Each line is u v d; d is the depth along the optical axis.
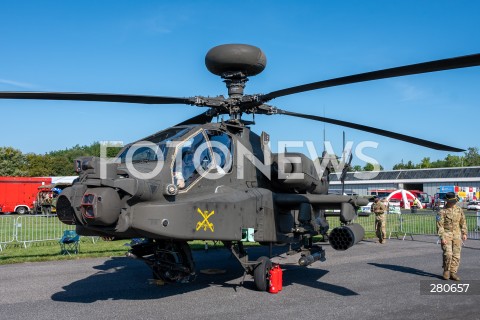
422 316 6.11
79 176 6.05
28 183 37.53
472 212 36.34
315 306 6.66
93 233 6.22
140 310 6.45
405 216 21.25
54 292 7.66
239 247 7.73
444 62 5.10
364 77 5.97
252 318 6.03
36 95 6.62
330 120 8.63
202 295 7.39
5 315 6.25
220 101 8.05
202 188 7.00
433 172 59.72
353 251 13.02
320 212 10.95
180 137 7.10
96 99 7.11
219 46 7.97
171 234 5.97
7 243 14.35
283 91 7.08
